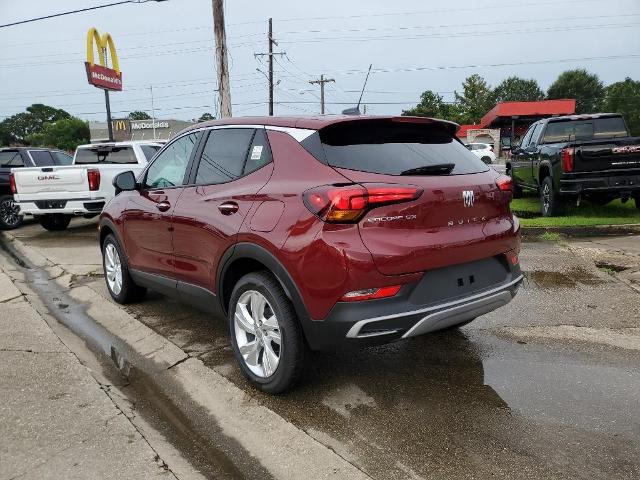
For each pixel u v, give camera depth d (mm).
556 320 4641
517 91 94688
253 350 3465
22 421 3062
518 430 2936
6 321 4840
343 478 2564
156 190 4480
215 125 4035
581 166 8859
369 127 3352
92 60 26453
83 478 2551
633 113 82000
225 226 3484
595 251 7219
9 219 11266
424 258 2967
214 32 16469
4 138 114000
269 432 2988
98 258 7859
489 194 3422
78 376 3664
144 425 3084
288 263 3033
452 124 3668
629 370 3648
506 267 3561
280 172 3289
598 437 2844
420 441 2859
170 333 4570
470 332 4422
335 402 3307
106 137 51562
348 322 2879
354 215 2836
